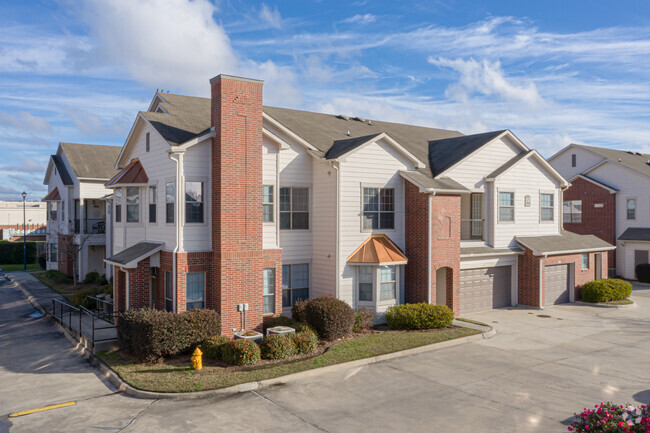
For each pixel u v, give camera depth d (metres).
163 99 21.89
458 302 21.94
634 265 35.66
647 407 8.84
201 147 17.45
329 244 20.02
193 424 10.63
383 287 20.34
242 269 17.31
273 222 19.23
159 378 13.36
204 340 15.78
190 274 17.16
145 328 14.75
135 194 20.50
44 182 40.97
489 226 24.27
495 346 17.31
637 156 42.97
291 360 15.19
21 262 50.09
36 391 12.91
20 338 18.81
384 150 21.03
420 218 20.88
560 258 26.11
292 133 19.98
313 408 11.52
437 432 10.23
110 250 32.16
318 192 20.53
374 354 15.58
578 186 39.72
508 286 25.28
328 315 17.39
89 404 11.93
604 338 18.62
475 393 12.49
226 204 17.03
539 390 12.75
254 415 11.10
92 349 16.28
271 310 18.59
